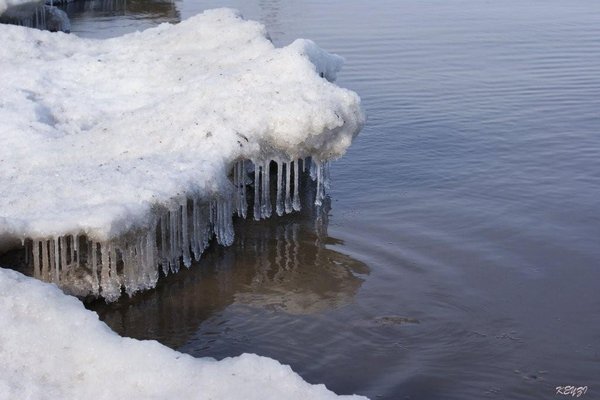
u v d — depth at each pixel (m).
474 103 14.02
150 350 5.90
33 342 6.07
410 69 16.09
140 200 7.94
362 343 7.30
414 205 10.12
